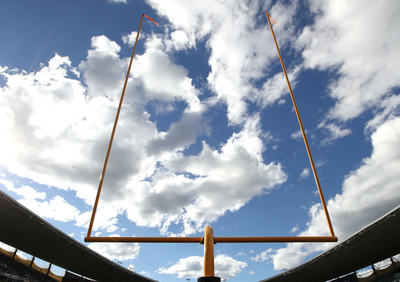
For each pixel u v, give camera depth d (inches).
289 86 210.4
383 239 571.8
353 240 597.6
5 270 607.2
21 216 545.3
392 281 623.5
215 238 97.1
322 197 149.6
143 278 908.6
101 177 157.9
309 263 722.8
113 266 785.6
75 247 671.8
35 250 664.4
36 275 732.0
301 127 185.0
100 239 108.6
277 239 105.0
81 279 807.7
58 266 762.8
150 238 105.5
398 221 517.0
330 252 655.1
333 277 748.0
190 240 100.6
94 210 143.9
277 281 847.1
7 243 621.0
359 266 681.0
